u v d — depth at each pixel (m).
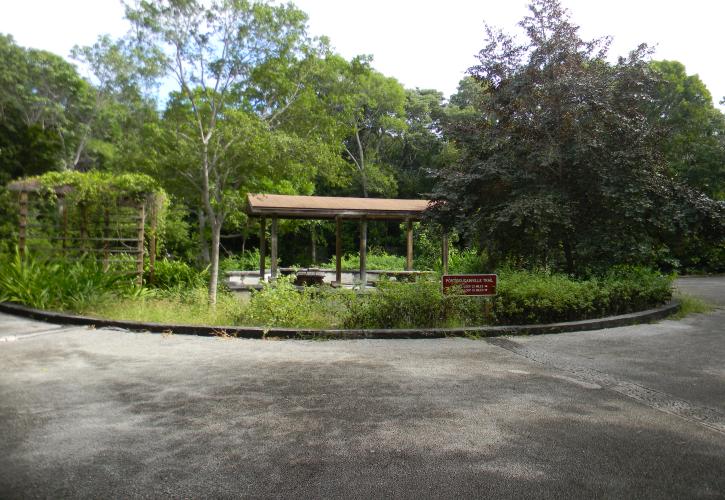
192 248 28.30
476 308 8.41
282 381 5.18
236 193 13.27
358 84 13.09
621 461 3.35
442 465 3.26
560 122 11.77
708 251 25.12
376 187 40.06
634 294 9.91
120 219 13.62
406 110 44.56
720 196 28.39
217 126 12.09
